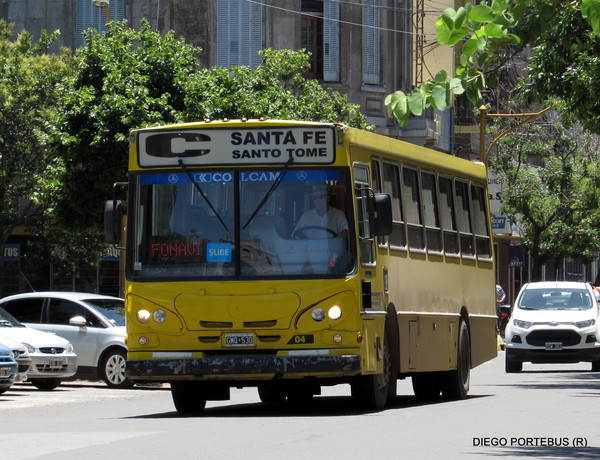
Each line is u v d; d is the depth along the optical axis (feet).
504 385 154.92
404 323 110.93
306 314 96.89
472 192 138.72
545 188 347.97
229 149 99.86
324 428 87.92
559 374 184.85
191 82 197.47
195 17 271.28
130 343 99.86
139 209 100.89
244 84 214.48
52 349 154.71
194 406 108.58
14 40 270.67
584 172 333.83
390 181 110.42
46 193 199.52
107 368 162.30
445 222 126.72
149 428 90.22
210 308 97.71
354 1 280.51
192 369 97.55
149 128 101.40
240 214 99.09
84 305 165.37
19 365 148.15
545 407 111.75
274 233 98.58
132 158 101.71
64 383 174.60
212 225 99.25
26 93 229.45
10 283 259.60
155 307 98.84
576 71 172.86
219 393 108.06
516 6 74.95
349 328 96.99
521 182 334.03
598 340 184.14
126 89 191.11
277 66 236.63
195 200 99.96
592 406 113.29
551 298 193.06
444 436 82.79
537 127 338.75
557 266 367.45
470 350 134.21
